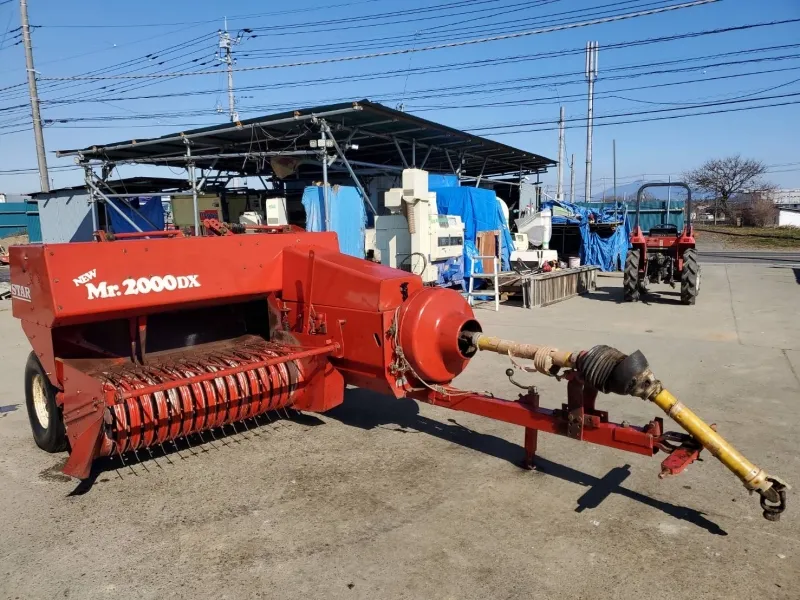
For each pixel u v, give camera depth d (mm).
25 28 22938
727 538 3186
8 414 5465
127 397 3447
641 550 3082
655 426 3188
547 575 2879
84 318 3916
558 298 12141
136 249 4016
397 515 3467
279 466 4168
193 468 4164
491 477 3955
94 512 3559
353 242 11852
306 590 2787
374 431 4832
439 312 3994
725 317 9859
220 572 2938
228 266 4504
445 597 2725
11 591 2811
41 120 23531
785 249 27891
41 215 20266
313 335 4574
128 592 2791
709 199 51688
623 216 21234
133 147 13445
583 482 3869
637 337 8336
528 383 6191
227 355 4578
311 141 10945
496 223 13570
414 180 10547
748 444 4441
